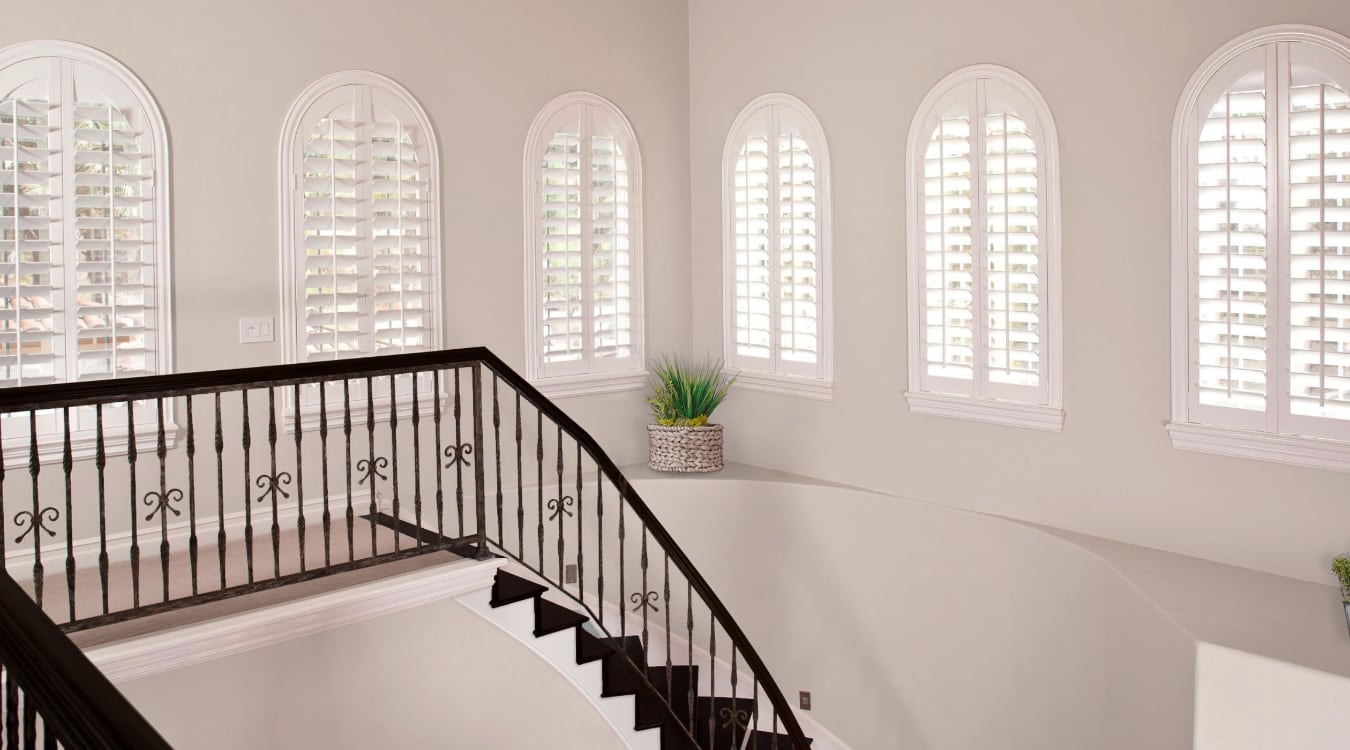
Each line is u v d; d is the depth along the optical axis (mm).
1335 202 3611
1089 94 4312
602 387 5871
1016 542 4648
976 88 4707
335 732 3551
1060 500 4566
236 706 3301
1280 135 3715
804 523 5527
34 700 1375
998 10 4625
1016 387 4688
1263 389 3859
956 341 4918
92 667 1373
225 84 4426
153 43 4227
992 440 4820
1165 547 4211
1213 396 4012
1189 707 3312
